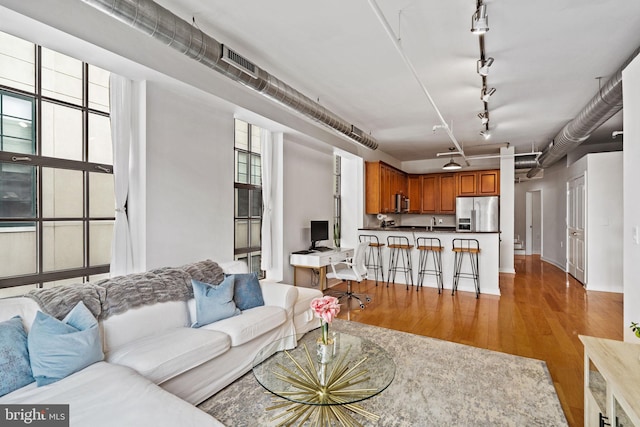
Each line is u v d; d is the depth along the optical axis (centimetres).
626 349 172
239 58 257
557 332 350
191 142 318
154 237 283
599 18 237
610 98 337
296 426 192
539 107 438
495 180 786
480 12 208
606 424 156
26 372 166
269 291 317
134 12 185
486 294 520
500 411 212
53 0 194
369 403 220
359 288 566
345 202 676
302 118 457
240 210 427
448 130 441
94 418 136
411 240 595
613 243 536
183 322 264
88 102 264
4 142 217
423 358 288
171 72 270
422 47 281
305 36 266
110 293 226
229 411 212
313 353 221
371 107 445
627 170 249
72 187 254
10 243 222
